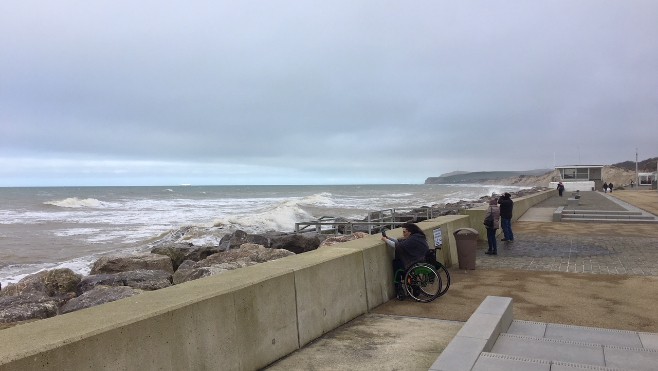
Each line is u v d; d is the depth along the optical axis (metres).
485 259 11.41
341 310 6.09
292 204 43.47
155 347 3.45
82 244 22.34
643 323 6.21
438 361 3.98
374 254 7.12
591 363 4.36
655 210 26.27
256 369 4.51
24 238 24.83
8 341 2.83
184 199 76.56
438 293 7.45
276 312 4.85
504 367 3.88
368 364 4.73
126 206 55.44
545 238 15.55
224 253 11.88
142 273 10.26
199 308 3.87
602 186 66.69
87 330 3.04
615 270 9.88
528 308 6.93
